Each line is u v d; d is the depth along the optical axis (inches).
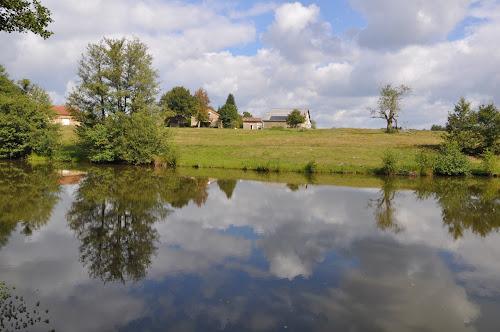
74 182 763.4
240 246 343.6
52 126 1370.6
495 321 207.0
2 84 1929.1
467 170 976.9
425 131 2150.6
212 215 473.4
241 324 199.3
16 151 1305.4
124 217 454.3
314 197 614.5
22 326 195.0
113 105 1370.6
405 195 642.8
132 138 1208.2
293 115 2837.1
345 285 254.8
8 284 252.7
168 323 200.4
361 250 332.8
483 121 1196.5
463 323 204.5
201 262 299.4
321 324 200.7
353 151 1325.0
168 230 398.3
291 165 1082.1
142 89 1414.9
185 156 1353.3
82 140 1311.5
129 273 275.1
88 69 1304.1
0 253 317.1
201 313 212.4
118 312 213.5
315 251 329.4
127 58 1371.8
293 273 276.5
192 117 3548.2
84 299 230.4
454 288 252.5
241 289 246.8
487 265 297.3
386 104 2075.5
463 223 438.3
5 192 615.8
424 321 205.9
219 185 752.3
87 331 191.2
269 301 228.8
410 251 331.3
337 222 440.1
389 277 270.1
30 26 351.3
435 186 767.7
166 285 252.8
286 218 460.4
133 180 817.5
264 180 850.1
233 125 3604.8
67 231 388.2
